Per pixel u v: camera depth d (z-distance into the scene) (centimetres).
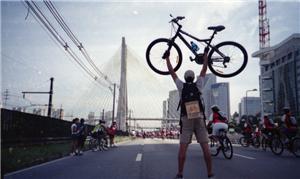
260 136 1616
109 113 5206
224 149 1020
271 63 10812
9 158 908
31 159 964
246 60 609
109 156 1117
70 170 736
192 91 476
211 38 596
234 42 612
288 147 1095
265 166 792
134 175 638
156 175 635
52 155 1136
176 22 602
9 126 1278
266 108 11019
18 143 1332
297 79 9281
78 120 1296
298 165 815
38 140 1554
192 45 588
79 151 1266
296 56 9394
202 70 515
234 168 751
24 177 636
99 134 1560
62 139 1962
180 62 602
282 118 1127
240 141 1836
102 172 689
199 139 477
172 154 1148
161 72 610
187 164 820
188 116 464
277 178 604
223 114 1091
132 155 1126
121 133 4491
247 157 1047
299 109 9019
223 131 1033
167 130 4791
